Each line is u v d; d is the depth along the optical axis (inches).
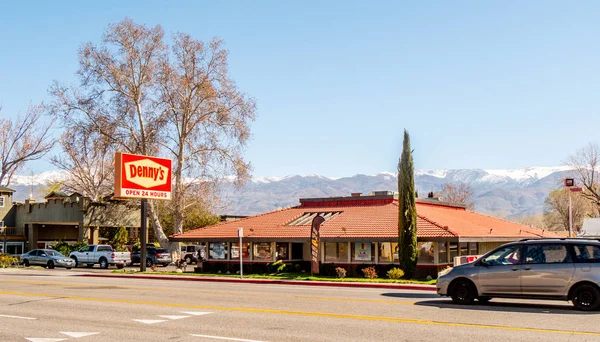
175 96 2156.7
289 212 1733.5
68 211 2470.5
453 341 490.3
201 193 2257.6
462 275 735.1
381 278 1334.9
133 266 2151.8
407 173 1328.7
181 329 563.8
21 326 595.2
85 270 1849.2
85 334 544.7
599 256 671.1
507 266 711.1
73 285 1098.7
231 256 1628.9
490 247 1632.6
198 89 2135.8
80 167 2819.9
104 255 2023.9
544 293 685.9
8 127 2647.6
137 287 1052.5
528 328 548.4
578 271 671.1
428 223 1387.8
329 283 1182.3
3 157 2647.6
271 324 587.2
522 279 697.6
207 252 1673.2
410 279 1307.8
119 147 2158.0
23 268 1870.1
